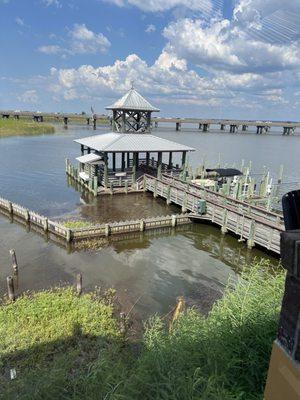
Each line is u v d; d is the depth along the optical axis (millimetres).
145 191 28953
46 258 15633
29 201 25672
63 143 66125
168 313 11508
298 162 54938
